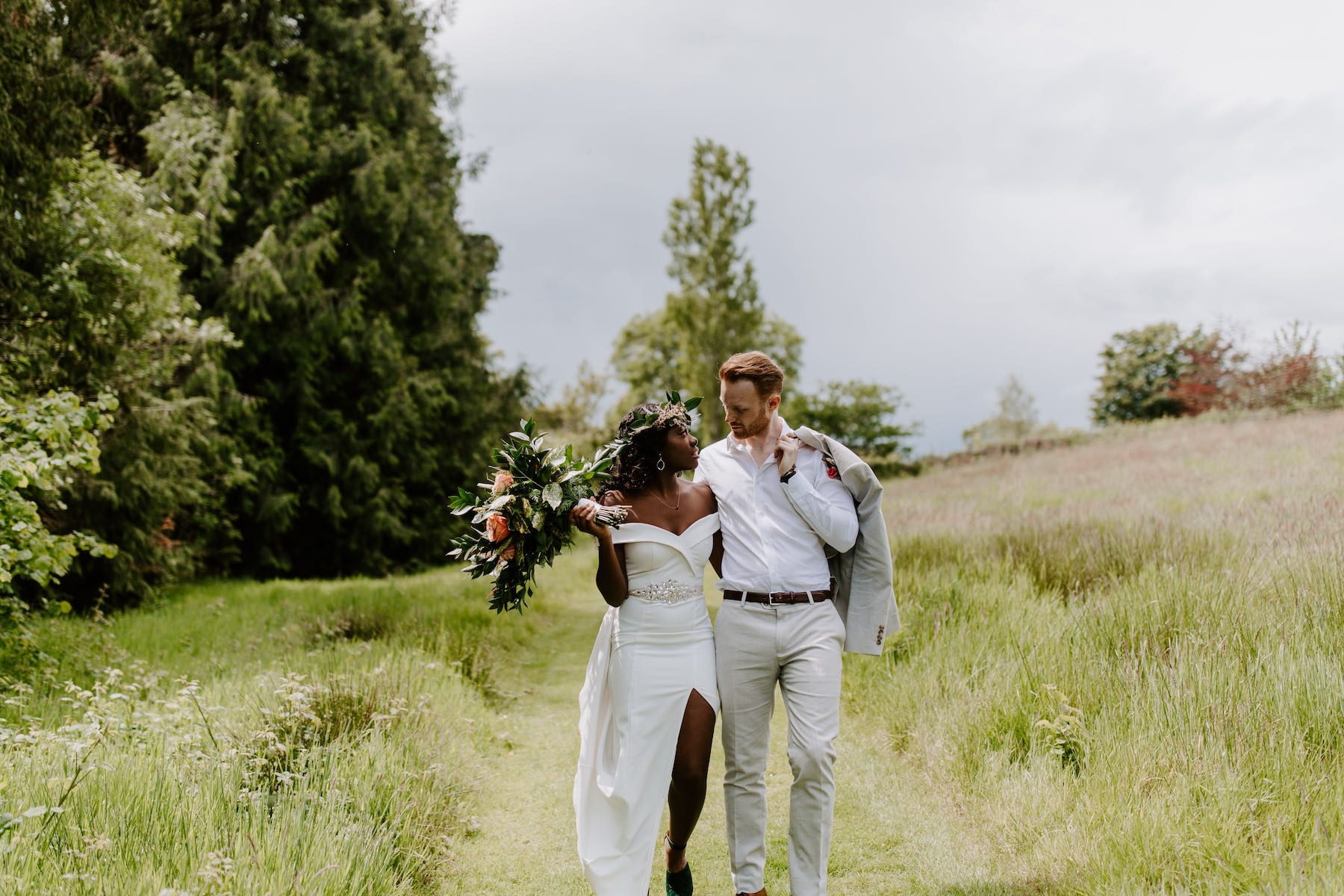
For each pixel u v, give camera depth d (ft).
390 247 55.77
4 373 20.62
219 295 46.26
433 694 15.80
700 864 10.82
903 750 13.64
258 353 49.55
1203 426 72.33
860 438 119.03
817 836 8.96
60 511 29.99
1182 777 9.27
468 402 61.87
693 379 80.53
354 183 52.49
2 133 21.40
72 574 31.30
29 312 23.39
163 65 47.52
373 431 53.88
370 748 11.79
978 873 9.66
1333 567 14.57
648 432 9.41
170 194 40.96
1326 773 8.95
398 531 54.85
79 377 27.02
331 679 14.58
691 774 9.23
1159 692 11.25
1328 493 24.63
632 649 9.25
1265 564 16.08
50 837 8.31
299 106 50.03
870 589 9.91
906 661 16.46
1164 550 19.31
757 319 80.43
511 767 14.56
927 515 35.96
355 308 51.29
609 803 9.16
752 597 9.41
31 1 21.79
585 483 9.31
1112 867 8.50
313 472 52.90
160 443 33.88
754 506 9.62
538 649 24.48
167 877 7.82
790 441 9.45
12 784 9.42
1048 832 9.79
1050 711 11.87
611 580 9.07
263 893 7.58
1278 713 10.02
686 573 9.42
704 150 78.69
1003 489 47.24
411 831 10.53
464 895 10.03
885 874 9.94
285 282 48.60
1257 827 8.42
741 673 9.39
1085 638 13.99
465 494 9.73
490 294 67.97
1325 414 61.82
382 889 9.05
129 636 22.39
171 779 9.95
